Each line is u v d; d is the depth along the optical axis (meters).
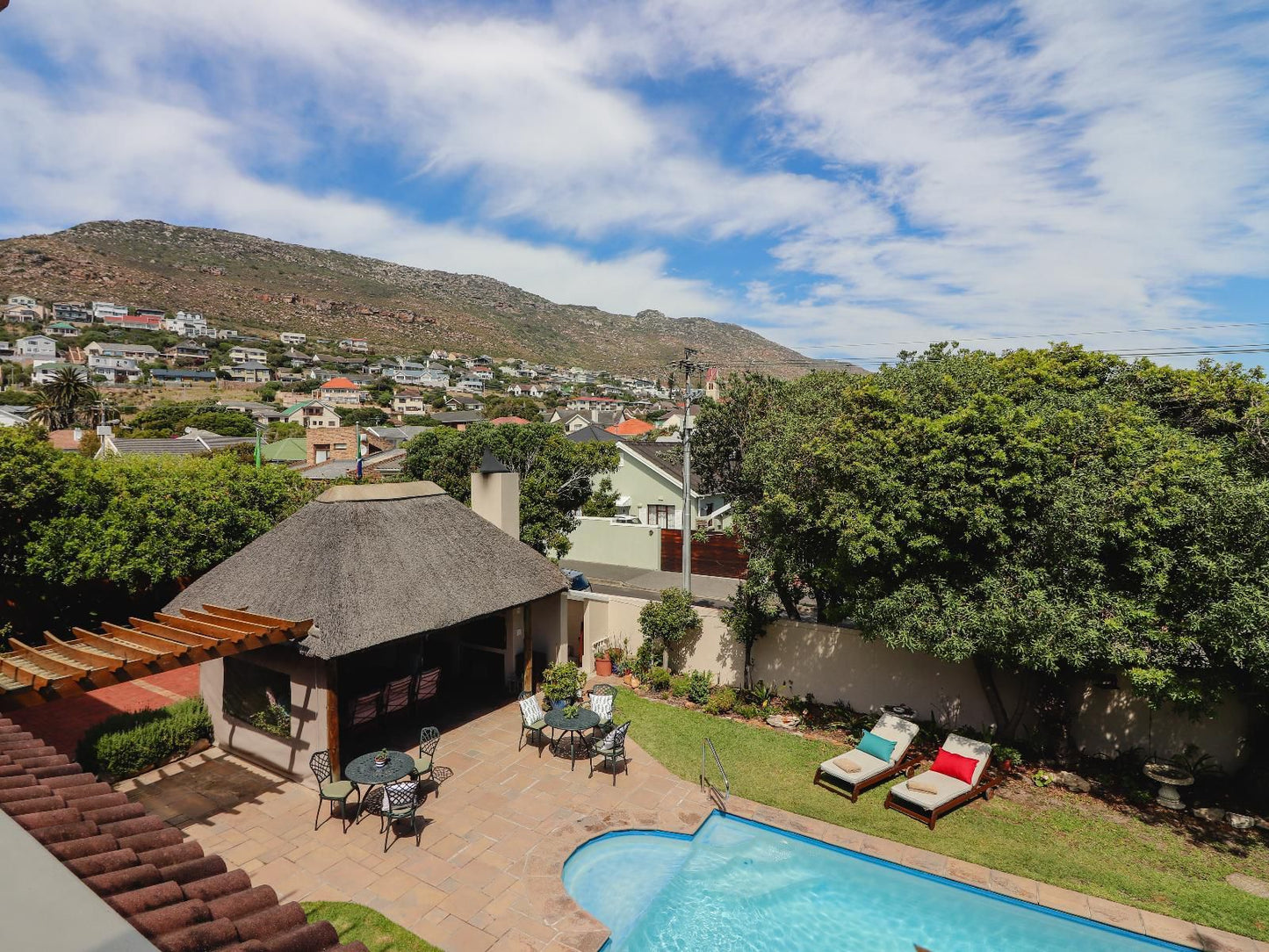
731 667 17.86
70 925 2.43
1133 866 10.58
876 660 16.02
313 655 11.75
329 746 11.90
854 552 12.24
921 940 9.32
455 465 27.38
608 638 19.91
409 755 12.43
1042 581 11.38
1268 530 9.70
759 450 16.09
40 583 17.97
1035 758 13.98
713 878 10.52
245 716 13.52
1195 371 15.09
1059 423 11.71
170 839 4.94
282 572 13.58
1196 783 12.83
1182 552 10.52
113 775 12.46
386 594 13.43
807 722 15.85
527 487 23.44
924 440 12.01
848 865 10.88
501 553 16.98
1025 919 9.67
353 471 43.69
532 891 9.66
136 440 48.53
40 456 17.70
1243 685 10.97
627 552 37.69
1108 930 9.28
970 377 13.33
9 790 4.98
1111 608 10.87
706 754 14.35
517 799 12.27
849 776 12.58
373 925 8.83
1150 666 10.80
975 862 10.64
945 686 15.21
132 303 189.75
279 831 11.03
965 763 12.62
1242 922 9.29
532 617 18.55
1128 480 10.81
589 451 29.94
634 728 15.55
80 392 83.94
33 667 9.20
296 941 3.98
